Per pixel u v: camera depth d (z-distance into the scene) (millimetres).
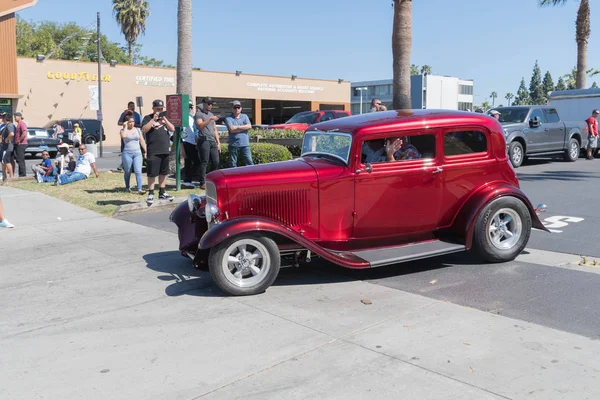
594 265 6391
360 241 6297
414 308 5199
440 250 6203
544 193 11109
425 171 6320
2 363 4359
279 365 4141
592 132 18312
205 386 3871
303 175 6004
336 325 4852
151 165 10516
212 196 6004
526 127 15859
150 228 9250
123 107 42438
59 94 39312
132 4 59094
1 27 35406
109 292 6020
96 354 4457
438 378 3844
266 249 5684
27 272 6895
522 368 3947
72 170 15055
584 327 4629
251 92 48656
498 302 5281
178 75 15383
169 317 5199
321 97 53000
